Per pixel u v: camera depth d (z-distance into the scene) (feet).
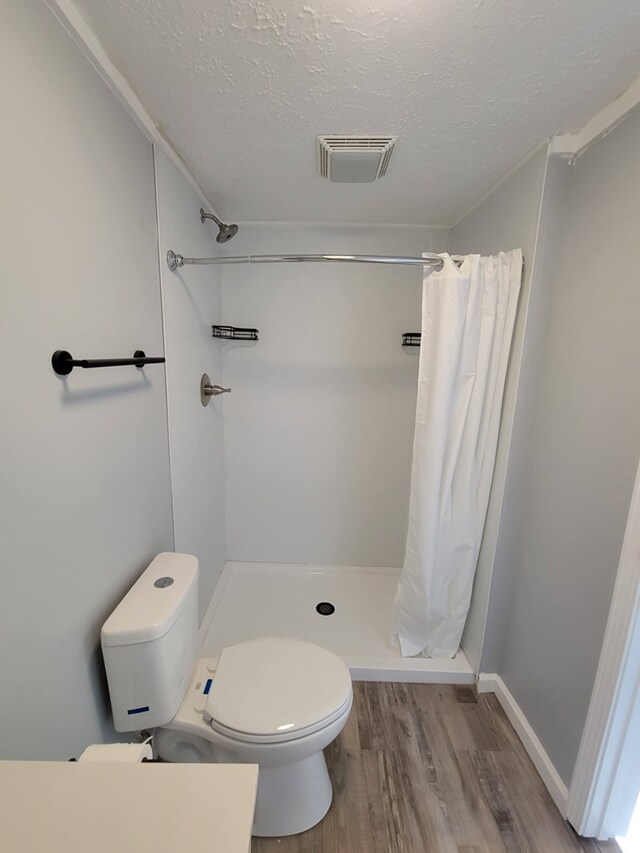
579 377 3.81
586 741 3.57
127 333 3.46
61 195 2.48
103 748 2.48
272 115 3.61
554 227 4.11
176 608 3.37
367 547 7.93
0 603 2.04
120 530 3.43
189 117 3.65
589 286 3.70
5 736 2.11
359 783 4.15
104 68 2.86
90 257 2.84
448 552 5.32
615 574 3.30
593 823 3.61
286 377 7.22
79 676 2.85
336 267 6.81
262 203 5.76
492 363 4.75
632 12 2.44
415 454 5.12
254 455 7.57
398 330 7.00
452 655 5.67
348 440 7.47
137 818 1.50
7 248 2.02
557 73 3.01
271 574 7.85
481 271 4.59
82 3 2.43
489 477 4.95
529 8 2.42
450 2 2.37
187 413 5.21
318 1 2.38
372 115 3.58
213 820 1.49
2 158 1.97
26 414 2.20
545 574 4.29
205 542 6.31
